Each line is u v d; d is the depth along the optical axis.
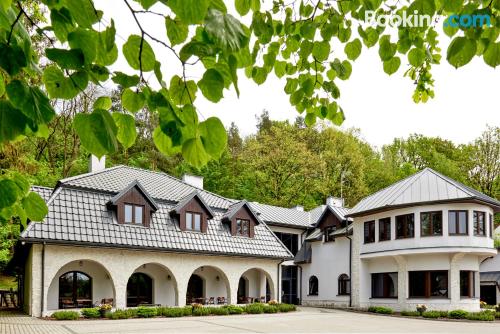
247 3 2.93
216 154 2.24
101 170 28.28
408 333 18.98
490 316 25.66
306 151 48.50
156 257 25.56
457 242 28.05
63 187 24.56
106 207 25.09
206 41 2.09
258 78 4.09
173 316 23.89
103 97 2.33
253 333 17.81
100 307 22.44
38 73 2.05
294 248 37.78
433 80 5.17
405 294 29.88
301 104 4.63
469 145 49.91
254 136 58.66
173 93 2.25
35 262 21.89
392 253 29.89
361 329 20.06
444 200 28.31
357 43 4.02
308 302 36.16
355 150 50.09
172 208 27.62
